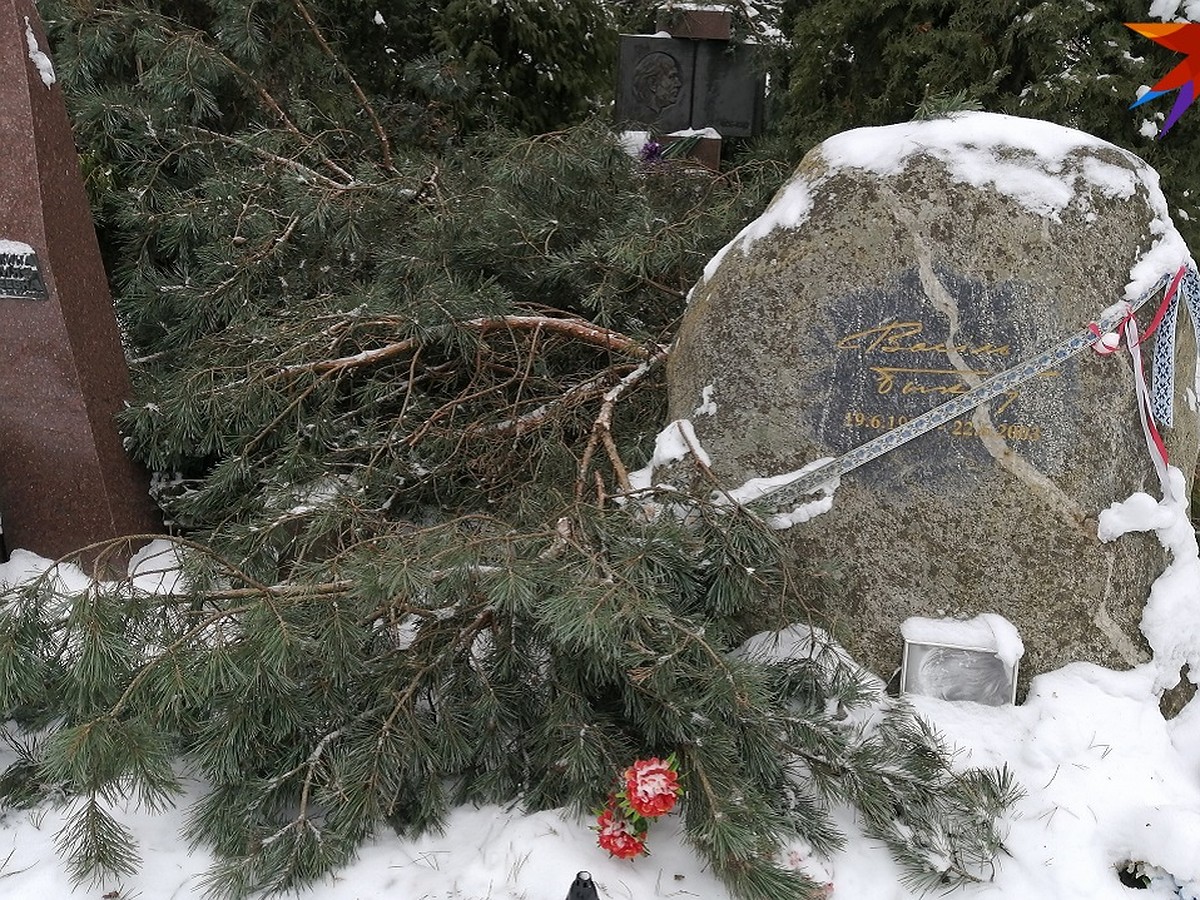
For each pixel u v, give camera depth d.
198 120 4.43
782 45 6.09
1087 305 2.61
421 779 2.43
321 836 2.24
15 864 2.29
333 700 2.42
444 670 2.54
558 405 3.41
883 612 2.71
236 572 2.46
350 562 2.42
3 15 2.98
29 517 3.26
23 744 2.65
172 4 5.28
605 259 3.67
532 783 2.46
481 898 2.14
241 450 3.37
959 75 4.48
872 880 2.25
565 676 2.41
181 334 3.92
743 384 2.77
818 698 2.58
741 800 2.17
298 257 4.09
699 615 2.49
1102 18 4.31
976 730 2.56
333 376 3.50
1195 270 2.75
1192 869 2.23
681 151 6.25
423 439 3.42
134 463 3.45
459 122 5.87
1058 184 2.64
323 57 5.23
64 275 3.15
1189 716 2.66
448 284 3.47
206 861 2.31
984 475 2.65
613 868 2.21
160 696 2.27
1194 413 2.91
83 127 4.30
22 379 3.17
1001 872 2.26
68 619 2.27
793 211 2.76
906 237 2.64
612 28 7.17
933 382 2.65
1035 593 2.66
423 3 6.30
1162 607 2.68
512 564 2.24
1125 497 2.67
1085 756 2.48
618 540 2.44
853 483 2.70
